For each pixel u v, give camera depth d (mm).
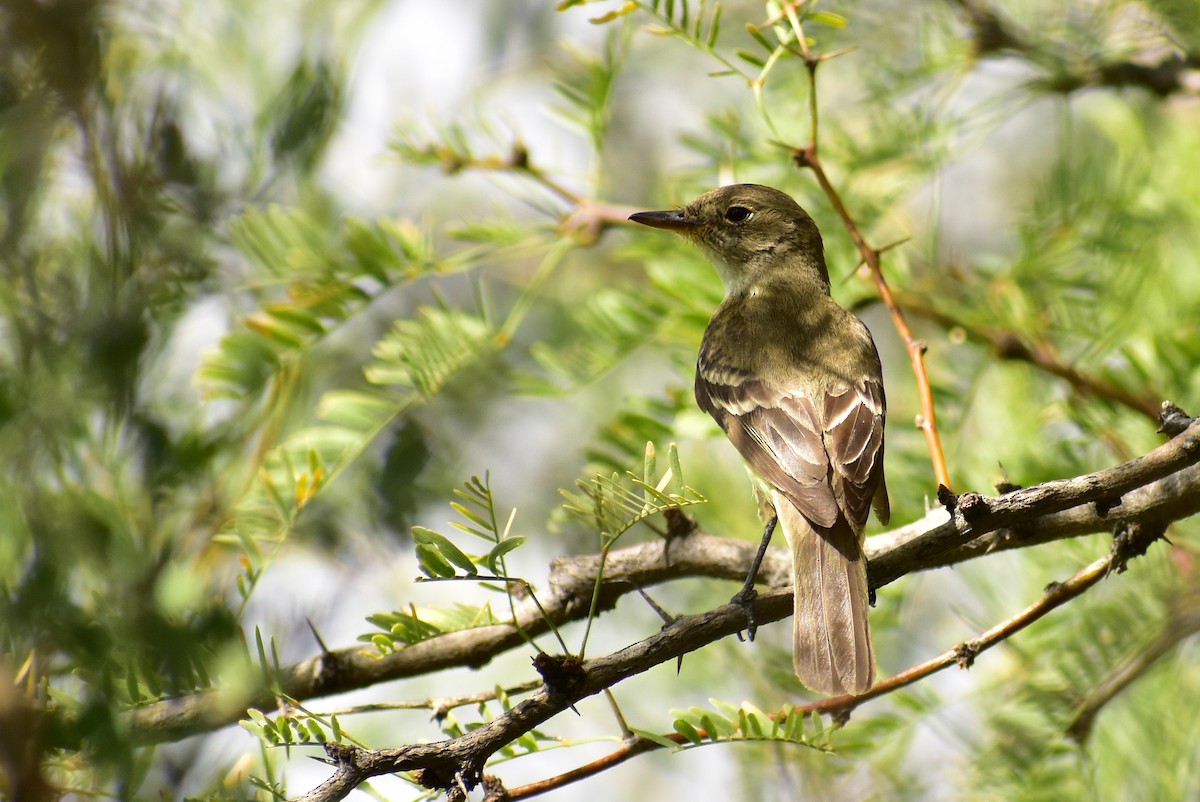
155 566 6211
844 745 9391
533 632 9039
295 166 8508
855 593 8492
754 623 8539
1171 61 11516
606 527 7004
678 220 11758
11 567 5781
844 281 9641
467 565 6812
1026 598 10359
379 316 12961
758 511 10523
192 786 6707
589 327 11117
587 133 11398
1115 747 9969
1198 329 10891
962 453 10938
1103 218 11258
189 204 7141
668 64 15820
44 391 5906
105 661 5930
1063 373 10648
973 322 11000
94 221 6426
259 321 9297
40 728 5801
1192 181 11672
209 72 9445
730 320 11023
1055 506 7375
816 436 9773
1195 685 10125
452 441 12789
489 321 10227
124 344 6129
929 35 11688
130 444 6371
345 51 10719
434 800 7500
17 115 6234
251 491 8656
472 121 11281
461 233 10805
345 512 11688
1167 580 9781
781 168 11703
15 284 6086
